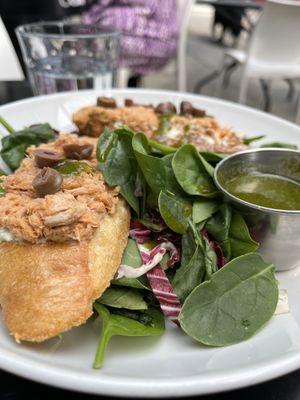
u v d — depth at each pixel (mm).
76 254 128
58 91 298
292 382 116
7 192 145
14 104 250
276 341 126
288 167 188
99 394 99
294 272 171
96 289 128
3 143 201
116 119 228
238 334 126
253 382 104
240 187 177
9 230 133
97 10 504
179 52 587
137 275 145
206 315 127
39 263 125
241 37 1096
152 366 115
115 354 120
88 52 301
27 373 101
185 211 161
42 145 185
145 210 169
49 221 125
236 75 838
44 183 134
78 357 117
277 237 163
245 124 266
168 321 140
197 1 710
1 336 119
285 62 559
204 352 122
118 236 147
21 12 428
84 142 182
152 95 288
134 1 506
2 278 128
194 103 284
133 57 522
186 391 100
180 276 146
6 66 365
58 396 109
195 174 172
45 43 287
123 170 162
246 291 134
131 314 139
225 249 160
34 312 117
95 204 141
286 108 683
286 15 501
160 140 219
